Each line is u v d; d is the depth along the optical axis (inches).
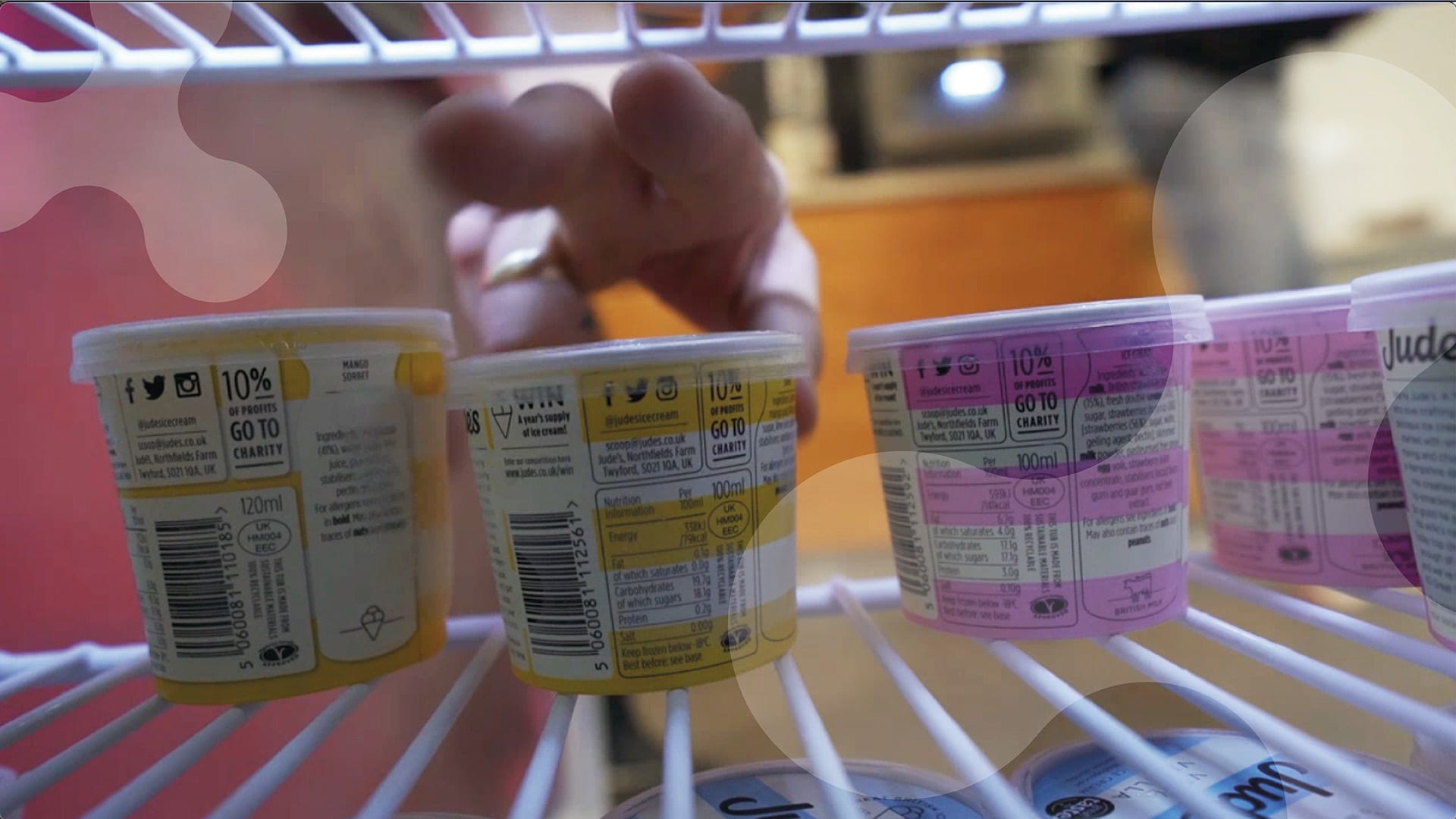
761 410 7.6
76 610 11.1
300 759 6.3
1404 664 9.4
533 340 10.2
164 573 7.2
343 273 10.9
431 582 8.3
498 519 7.6
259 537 7.2
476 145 8.0
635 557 7.2
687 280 10.8
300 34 9.2
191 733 11.5
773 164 10.8
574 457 7.2
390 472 7.8
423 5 8.2
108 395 7.3
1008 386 7.5
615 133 8.5
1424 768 7.3
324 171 10.1
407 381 8.0
